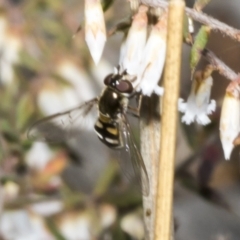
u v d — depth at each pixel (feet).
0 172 0.77
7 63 0.80
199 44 0.58
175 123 0.56
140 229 0.75
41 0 0.81
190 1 0.61
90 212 0.76
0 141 0.78
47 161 0.79
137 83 0.59
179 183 0.77
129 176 0.66
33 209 0.76
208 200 0.78
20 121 0.78
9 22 0.81
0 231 0.77
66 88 0.80
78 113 0.71
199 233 0.97
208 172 0.77
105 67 0.80
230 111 0.58
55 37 0.82
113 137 0.67
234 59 0.71
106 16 0.77
